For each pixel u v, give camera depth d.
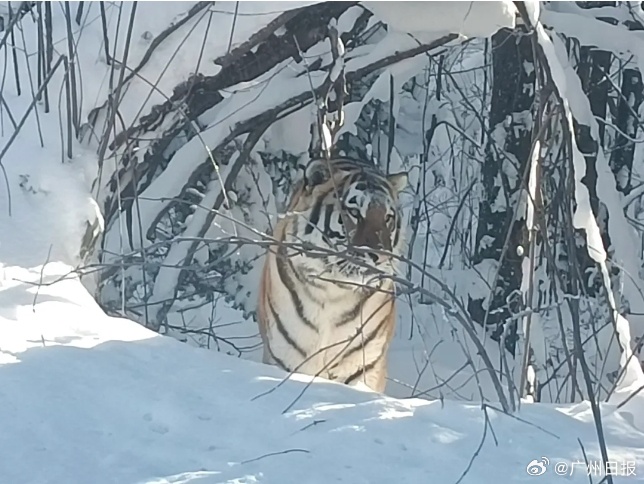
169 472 3.04
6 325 4.44
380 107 8.94
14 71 6.96
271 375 4.11
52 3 7.38
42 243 5.76
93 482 2.94
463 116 10.36
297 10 6.88
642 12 7.56
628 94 9.57
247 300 8.29
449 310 4.01
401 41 7.14
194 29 6.89
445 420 3.70
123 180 7.32
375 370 5.71
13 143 6.45
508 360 7.57
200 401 3.68
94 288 6.17
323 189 5.63
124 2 7.03
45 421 3.38
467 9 5.52
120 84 6.40
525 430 3.66
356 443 3.37
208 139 7.51
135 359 4.11
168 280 7.70
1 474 2.97
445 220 11.73
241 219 8.30
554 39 7.02
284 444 3.34
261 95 7.45
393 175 5.98
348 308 5.50
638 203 10.15
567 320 7.44
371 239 5.45
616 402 4.47
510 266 8.20
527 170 5.38
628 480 3.24
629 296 7.13
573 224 5.37
